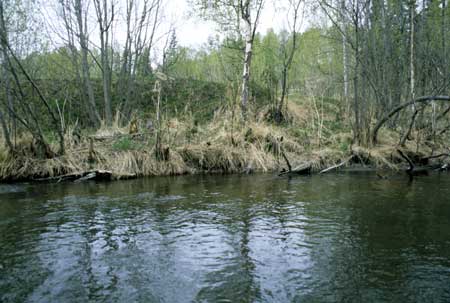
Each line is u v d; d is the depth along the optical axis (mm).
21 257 4977
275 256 5012
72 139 12562
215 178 11734
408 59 17062
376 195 8797
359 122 14945
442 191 9188
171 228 6230
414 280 4297
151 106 20031
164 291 4082
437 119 14789
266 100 19547
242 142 13781
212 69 26766
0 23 10625
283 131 15062
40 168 11289
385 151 14055
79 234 5914
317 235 5852
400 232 5961
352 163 14023
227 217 6887
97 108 18922
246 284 4230
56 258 4953
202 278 4383
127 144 12422
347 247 5324
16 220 6668
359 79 15945
